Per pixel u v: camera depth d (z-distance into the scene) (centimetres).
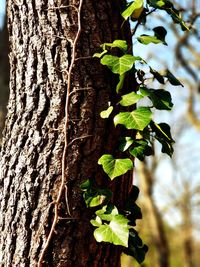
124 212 93
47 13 90
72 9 89
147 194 509
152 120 92
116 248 92
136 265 582
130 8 90
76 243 88
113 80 90
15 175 90
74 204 88
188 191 610
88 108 89
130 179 94
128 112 88
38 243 88
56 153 88
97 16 90
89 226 89
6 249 90
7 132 92
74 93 89
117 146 90
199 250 715
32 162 89
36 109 90
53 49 90
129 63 87
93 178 89
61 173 88
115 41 89
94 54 88
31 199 89
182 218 621
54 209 88
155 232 512
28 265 88
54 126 89
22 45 92
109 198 88
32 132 90
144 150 88
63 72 89
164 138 94
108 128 89
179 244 650
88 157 89
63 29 89
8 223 90
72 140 88
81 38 89
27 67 91
